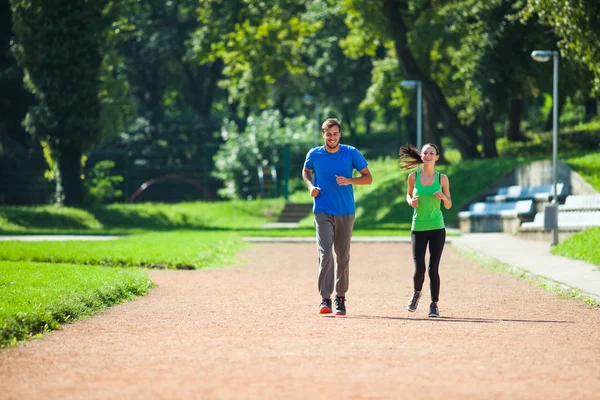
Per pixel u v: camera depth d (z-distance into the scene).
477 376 14.41
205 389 13.22
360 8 94.44
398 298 28.30
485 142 93.00
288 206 106.44
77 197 90.06
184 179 122.88
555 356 16.55
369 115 182.75
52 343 17.88
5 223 79.56
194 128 146.25
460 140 92.38
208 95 155.75
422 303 26.75
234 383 13.69
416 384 13.69
